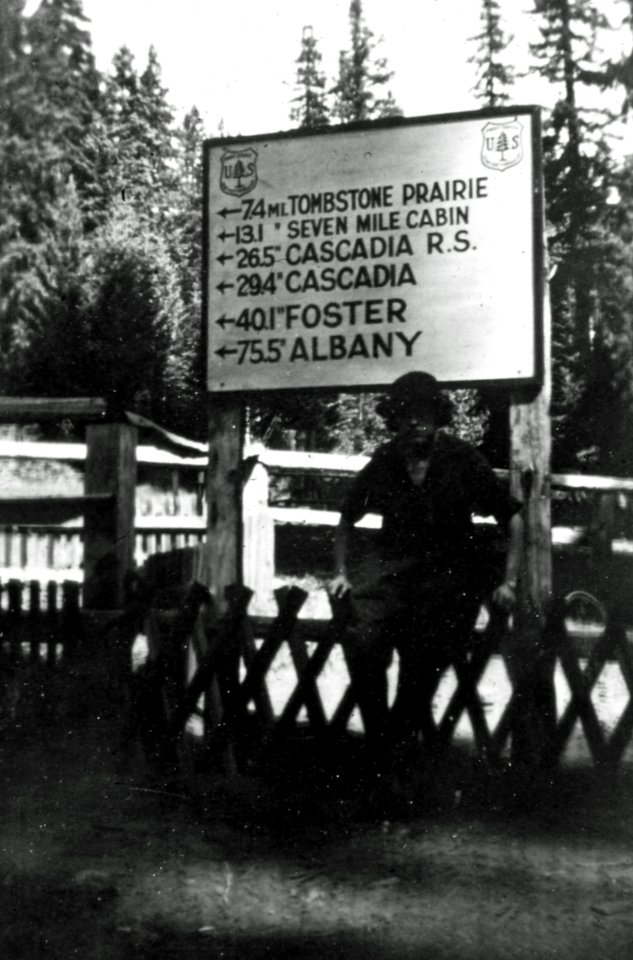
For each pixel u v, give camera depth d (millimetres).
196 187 39875
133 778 5176
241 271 6602
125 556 6516
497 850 4301
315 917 3668
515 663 5137
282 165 6527
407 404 5098
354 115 34562
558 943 3461
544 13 33094
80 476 11930
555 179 33906
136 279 29359
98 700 5992
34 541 9414
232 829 4562
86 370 28312
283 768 5230
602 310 33031
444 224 6258
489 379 6191
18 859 4188
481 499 5117
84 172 36719
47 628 6258
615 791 5035
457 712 5098
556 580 11391
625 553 11648
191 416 29781
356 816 4719
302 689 5223
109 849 4281
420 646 5008
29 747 5531
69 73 30734
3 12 28766
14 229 29109
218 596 6746
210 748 5266
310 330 6480
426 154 6293
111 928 3592
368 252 6379
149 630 5340
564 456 30875
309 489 20312
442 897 3840
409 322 6301
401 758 4961
